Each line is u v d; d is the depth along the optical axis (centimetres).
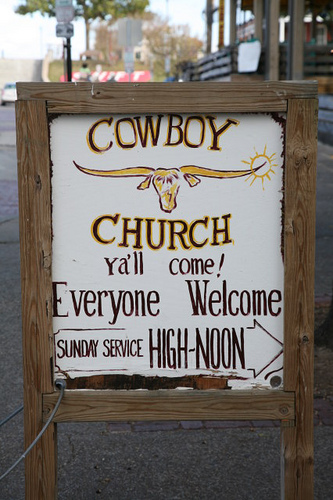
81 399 280
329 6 1788
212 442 407
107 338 281
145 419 281
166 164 274
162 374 283
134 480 369
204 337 281
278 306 279
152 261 278
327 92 1734
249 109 267
